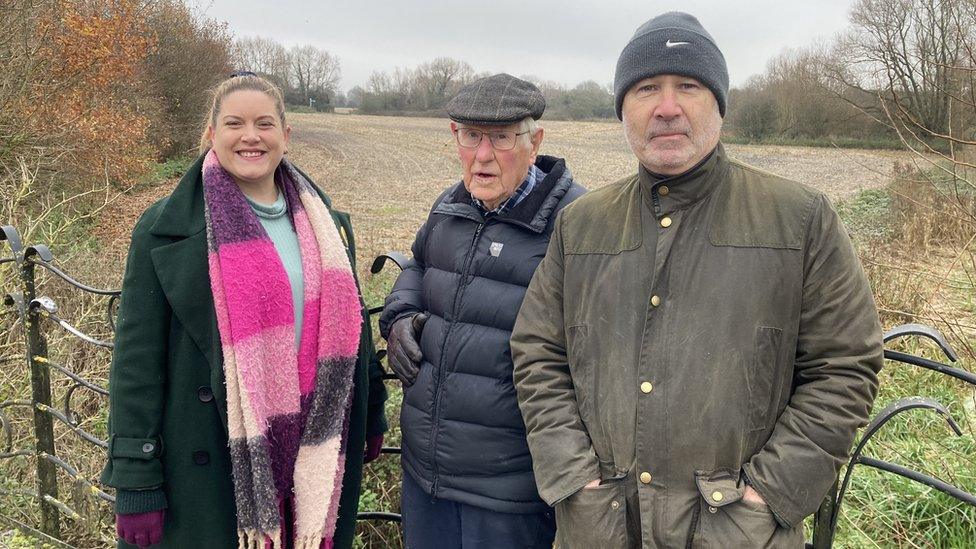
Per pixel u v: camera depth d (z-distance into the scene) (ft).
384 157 97.35
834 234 5.18
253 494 6.16
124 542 6.48
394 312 7.53
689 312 5.35
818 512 6.11
